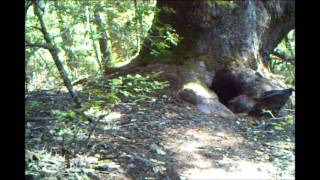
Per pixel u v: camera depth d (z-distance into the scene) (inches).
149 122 251.1
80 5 246.8
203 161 215.0
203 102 297.7
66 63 337.4
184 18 341.1
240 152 232.7
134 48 319.0
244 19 340.5
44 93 289.0
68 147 188.4
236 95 322.7
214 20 335.3
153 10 285.6
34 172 152.6
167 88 306.5
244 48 337.7
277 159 226.5
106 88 250.7
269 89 315.0
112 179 172.4
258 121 294.0
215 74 325.1
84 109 177.2
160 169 193.3
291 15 376.2
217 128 266.8
